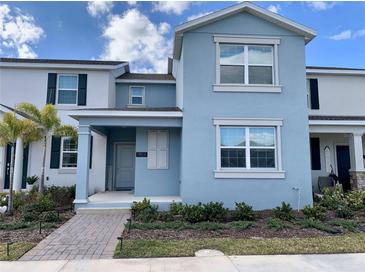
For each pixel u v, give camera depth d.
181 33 10.80
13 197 10.41
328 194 11.69
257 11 10.76
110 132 14.40
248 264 5.19
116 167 14.48
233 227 7.82
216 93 10.70
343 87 15.61
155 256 5.60
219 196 10.33
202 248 6.06
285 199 10.41
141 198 11.06
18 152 12.65
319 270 4.91
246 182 10.42
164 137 12.14
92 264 5.19
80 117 10.46
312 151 14.66
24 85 14.18
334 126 12.29
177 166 11.98
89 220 8.75
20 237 6.87
